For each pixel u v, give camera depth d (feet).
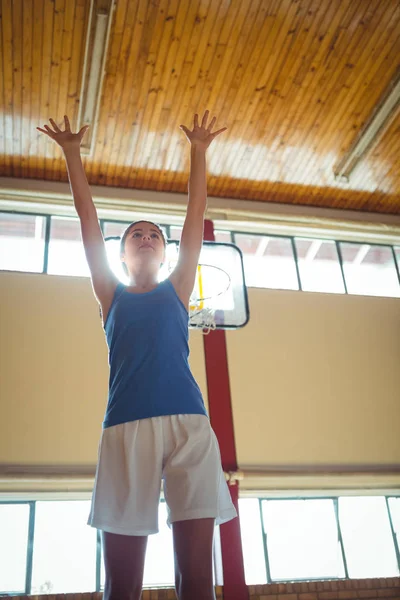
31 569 17.47
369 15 19.39
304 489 20.51
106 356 21.42
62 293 22.33
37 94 20.90
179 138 23.36
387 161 25.39
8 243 23.06
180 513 3.44
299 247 26.45
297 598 9.19
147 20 18.86
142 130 22.82
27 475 18.44
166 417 3.70
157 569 17.67
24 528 18.10
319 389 22.77
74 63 19.94
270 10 18.97
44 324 21.52
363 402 22.97
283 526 19.92
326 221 26.71
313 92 21.99
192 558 3.35
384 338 24.79
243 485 20.07
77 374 20.84
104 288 4.59
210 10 18.79
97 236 4.86
